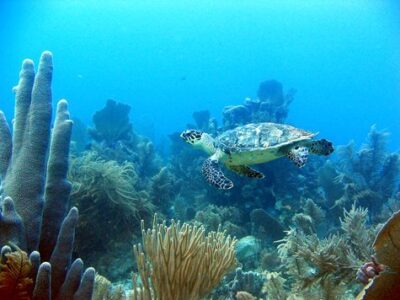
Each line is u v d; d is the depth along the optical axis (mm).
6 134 3850
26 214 3299
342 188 12289
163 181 12242
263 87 20812
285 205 12062
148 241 3680
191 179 15203
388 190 11977
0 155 3758
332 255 5328
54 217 3566
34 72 3967
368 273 3420
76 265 3215
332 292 5195
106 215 8758
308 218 9539
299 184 13094
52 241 3549
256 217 10578
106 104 18125
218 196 12703
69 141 3730
